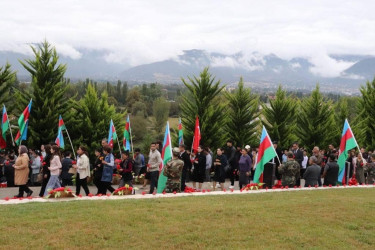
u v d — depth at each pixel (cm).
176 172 1389
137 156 2127
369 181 1845
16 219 952
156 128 7919
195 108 2984
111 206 1095
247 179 1794
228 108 3112
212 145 2903
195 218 1000
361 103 3912
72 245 808
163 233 887
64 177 1764
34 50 2967
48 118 2848
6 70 2923
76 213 1012
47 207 1072
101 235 864
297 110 3394
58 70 3008
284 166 1550
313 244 866
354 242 894
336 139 3503
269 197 1302
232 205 1148
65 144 2942
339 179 1789
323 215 1074
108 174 1516
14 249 779
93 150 2888
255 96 3162
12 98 3055
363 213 1104
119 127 3111
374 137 3681
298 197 1312
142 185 2106
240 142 3058
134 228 915
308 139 3378
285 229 947
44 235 857
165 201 1185
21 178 1522
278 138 3097
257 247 830
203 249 811
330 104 3441
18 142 2306
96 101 3039
